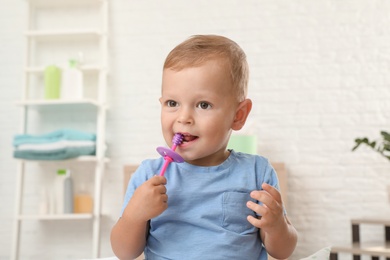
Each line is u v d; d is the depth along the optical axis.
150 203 1.04
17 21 4.16
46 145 3.59
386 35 3.83
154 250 1.12
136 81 4.04
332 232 3.76
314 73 3.87
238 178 1.15
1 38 4.16
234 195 1.12
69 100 3.70
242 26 3.96
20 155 3.61
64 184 3.77
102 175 3.82
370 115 3.80
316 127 3.84
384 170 3.76
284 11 3.93
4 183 4.05
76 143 3.67
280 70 3.90
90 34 3.94
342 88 3.84
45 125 4.06
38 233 3.99
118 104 4.03
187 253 1.09
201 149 1.10
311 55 3.88
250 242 1.12
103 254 3.91
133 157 3.98
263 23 3.94
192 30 4.02
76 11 4.12
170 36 4.04
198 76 1.08
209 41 1.14
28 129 4.06
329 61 3.87
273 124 3.87
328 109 3.84
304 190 3.80
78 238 3.96
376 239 3.74
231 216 1.11
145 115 4.01
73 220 3.97
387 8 3.84
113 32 4.09
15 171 4.06
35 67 3.92
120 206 3.94
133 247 1.10
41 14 4.14
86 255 3.94
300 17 3.91
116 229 1.10
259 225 1.04
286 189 3.60
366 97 3.81
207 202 1.12
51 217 3.70
